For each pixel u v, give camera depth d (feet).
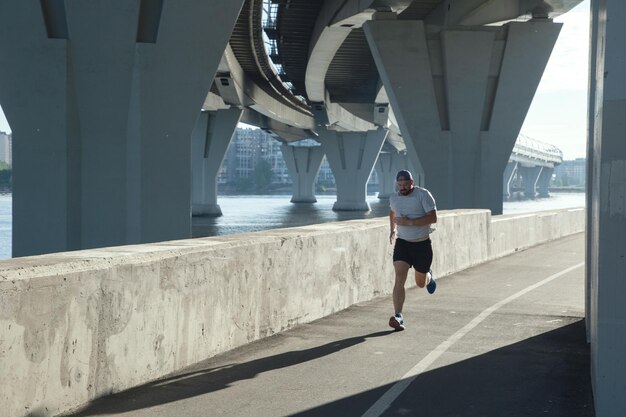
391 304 39.22
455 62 128.36
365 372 24.32
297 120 390.01
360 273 39.52
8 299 17.53
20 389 17.89
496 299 41.14
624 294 17.26
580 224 112.98
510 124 130.52
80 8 64.28
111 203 66.59
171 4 65.51
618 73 17.31
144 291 22.54
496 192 130.62
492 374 24.13
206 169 308.19
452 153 130.00
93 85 65.41
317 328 32.22
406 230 31.76
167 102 66.59
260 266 29.55
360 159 367.86
